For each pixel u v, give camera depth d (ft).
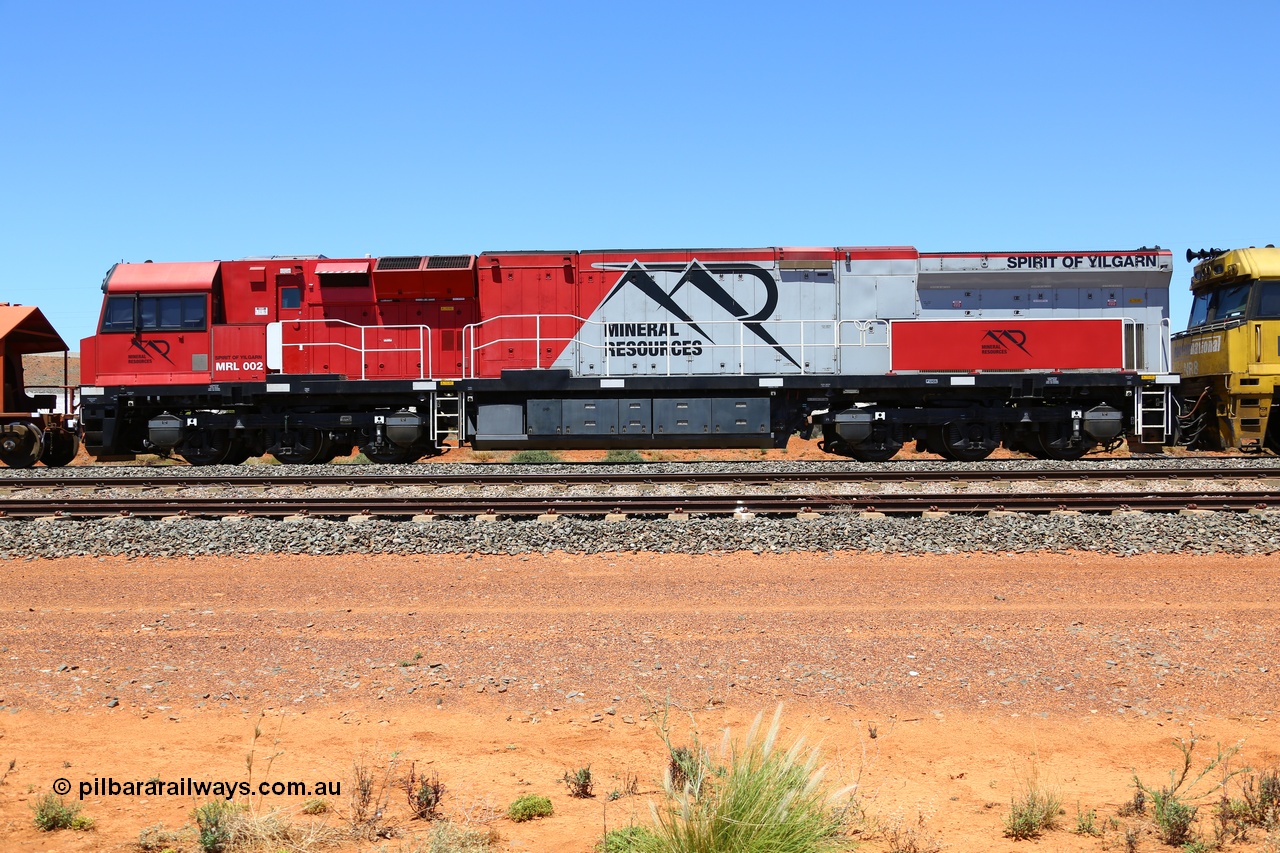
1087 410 60.59
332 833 15.33
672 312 62.03
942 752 18.85
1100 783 17.60
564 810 16.25
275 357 62.39
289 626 26.40
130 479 49.93
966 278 61.41
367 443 62.69
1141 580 30.78
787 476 48.65
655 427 59.93
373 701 21.20
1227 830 15.47
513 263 62.44
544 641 24.72
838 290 61.87
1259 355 60.64
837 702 21.07
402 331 62.80
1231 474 49.42
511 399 60.44
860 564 33.76
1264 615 26.50
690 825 14.37
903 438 62.18
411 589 30.63
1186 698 21.12
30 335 68.59
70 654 24.02
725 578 31.58
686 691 21.58
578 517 40.86
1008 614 26.71
